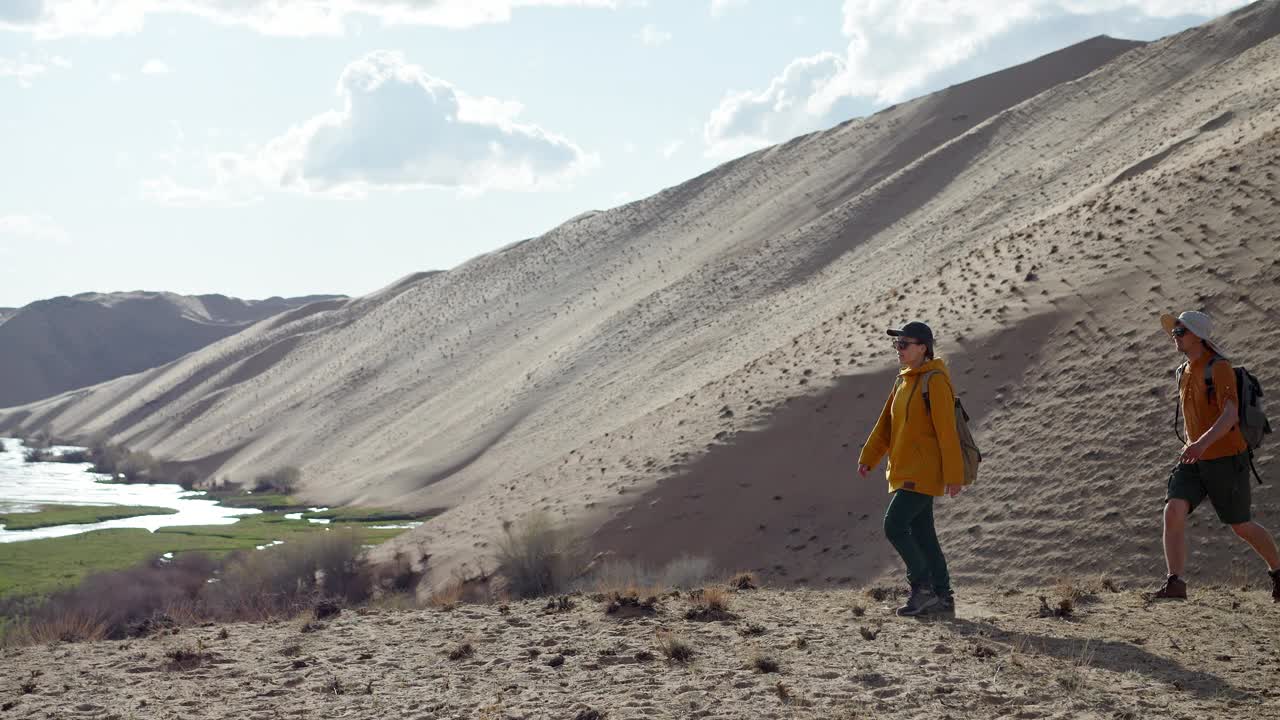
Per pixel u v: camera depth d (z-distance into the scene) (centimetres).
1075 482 2236
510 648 673
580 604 860
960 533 2298
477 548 3503
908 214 9450
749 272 9894
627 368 8975
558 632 724
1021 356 2862
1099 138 7988
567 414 8550
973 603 852
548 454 7288
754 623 711
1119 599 813
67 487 13112
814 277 8888
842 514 2705
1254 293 2383
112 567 5681
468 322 14325
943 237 7231
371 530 7025
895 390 736
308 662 650
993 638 648
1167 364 2403
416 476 9238
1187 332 727
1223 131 4891
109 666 662
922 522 749
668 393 6912
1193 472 759
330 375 15375
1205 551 1750
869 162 12988
